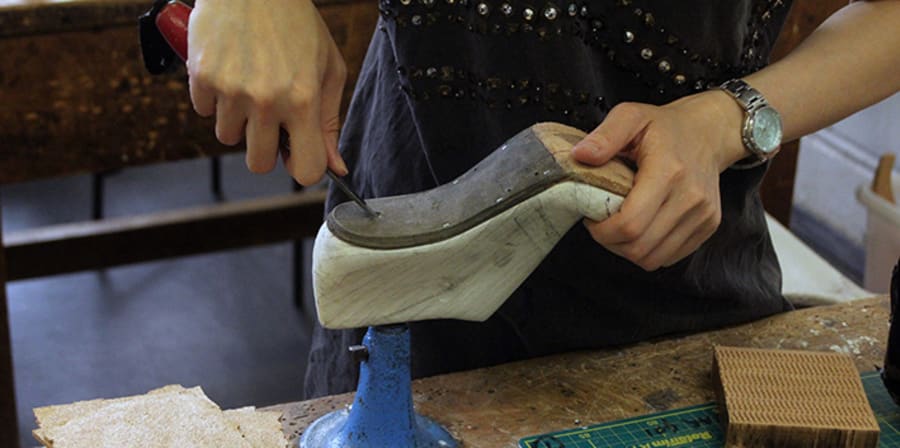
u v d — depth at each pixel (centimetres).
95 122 152
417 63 85
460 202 73
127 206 282
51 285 252
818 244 264
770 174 168
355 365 101
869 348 95
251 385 219
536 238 74
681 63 85
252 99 69
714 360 88
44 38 143
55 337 232
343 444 77
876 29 86
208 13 71
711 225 76
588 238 89
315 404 85
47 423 77
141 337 234
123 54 149
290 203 204
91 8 143
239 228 203
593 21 84
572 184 71
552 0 80
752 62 90
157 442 75
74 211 278
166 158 159
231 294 252
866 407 81
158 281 256
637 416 85
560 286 93
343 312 74
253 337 235
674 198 73
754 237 100
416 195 75
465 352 100
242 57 70
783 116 82
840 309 102
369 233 71
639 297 94
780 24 92
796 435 79
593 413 85
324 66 74
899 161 245
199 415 79
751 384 83
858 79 85
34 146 150
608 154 72
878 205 200
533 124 84
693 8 83
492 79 84
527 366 92
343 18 161
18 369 221
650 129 75
